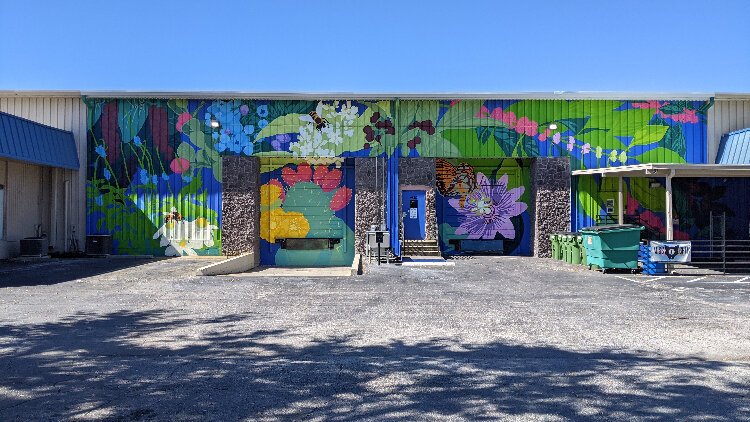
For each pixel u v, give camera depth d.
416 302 9.91
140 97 19.50
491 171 20.25
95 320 8.19
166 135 19.55
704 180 19.94
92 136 19.53
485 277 13.83
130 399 4.73
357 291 11.32
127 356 6.16
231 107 19.64
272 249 20.05
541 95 19.53
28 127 16.69
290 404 4.62
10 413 4.40
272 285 12.23
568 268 15.95
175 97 19.47
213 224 19.47
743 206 19.94
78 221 19.48
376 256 18.73
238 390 4.98
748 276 13.98
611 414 4.40
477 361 5.96
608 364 5.85
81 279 13.09
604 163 19.67
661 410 4.49
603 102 19.73
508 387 5.07
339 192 20.17
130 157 19.53
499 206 20.25
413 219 19.62
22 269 15.06
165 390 4.97
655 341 6.88
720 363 5.89
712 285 12.26
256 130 19.64
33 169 18.56
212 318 8.36
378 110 19.72
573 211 19.53
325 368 5.70
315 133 19.69
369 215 19.42
